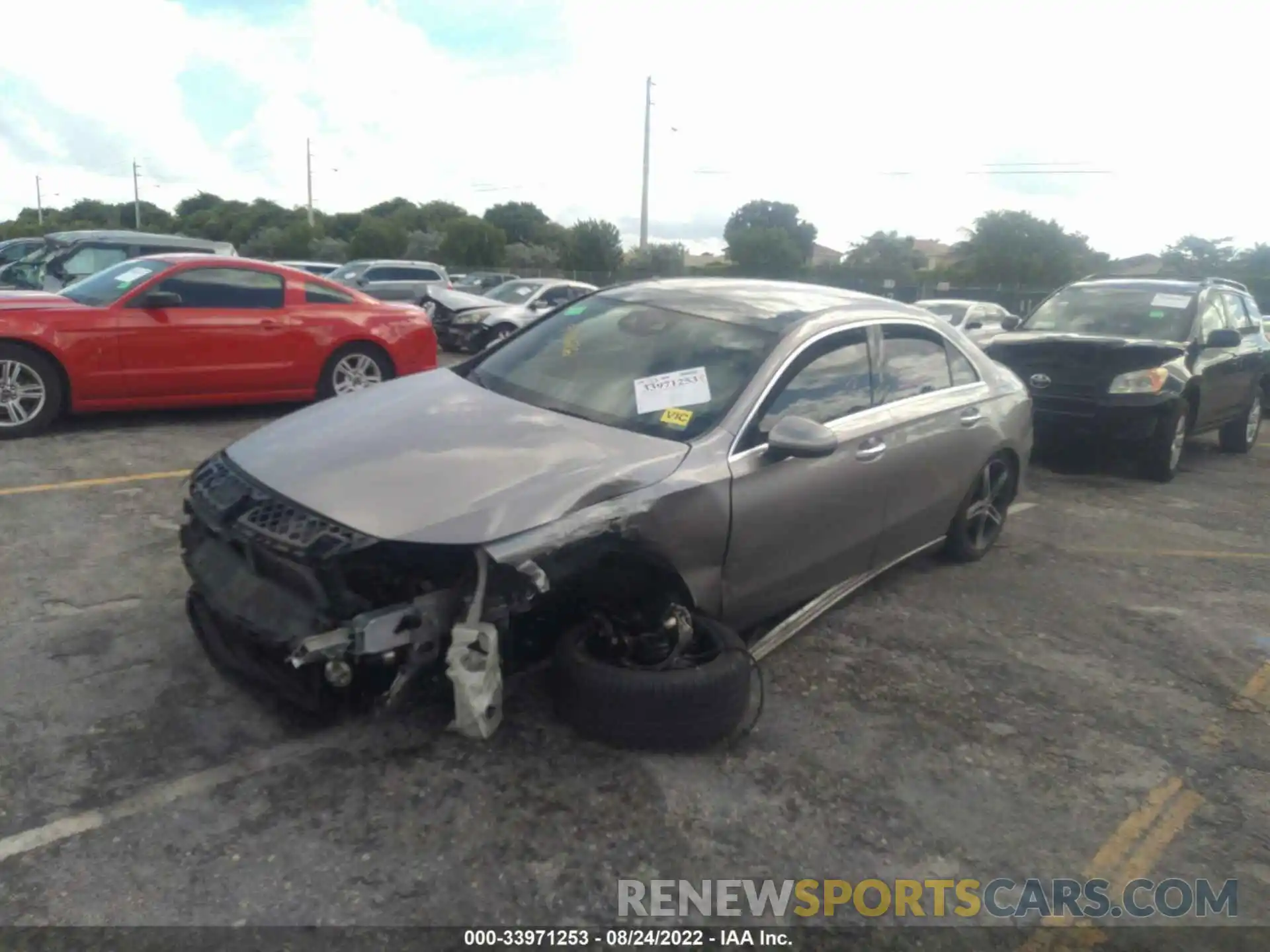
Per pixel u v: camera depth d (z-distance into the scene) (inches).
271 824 118.2
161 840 114.5
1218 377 364.8
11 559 194.2
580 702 134.1
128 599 178.2
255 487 133.1
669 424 153.3
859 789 135.6
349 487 128.6
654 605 142.6
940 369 207.2
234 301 331.3
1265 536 281.1
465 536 121.3
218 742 133.6
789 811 129.2
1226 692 175.3
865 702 160.2
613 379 163.8
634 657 141.6
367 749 133.5
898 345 195.3
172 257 334.0
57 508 228.1
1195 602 219.0
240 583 130.0
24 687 145.3
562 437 144.9
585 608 140.8
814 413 167.3
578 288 732.7
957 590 213.8
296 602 124.0
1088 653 187.2
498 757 133.3
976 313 689.6
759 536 153.4
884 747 147.1
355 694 130.7
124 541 207.9
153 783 124.3
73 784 123.3
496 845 117.3
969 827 129.9
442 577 126.2
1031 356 335.9
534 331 191.9
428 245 2224.4
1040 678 174.9
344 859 113.2
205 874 109.6
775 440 149.3
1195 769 148.7
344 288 361.4
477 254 2132.1
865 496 175.6
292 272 346.9
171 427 324.8
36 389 296.2
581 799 126.6
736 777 135.2
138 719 138.1
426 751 133.6
